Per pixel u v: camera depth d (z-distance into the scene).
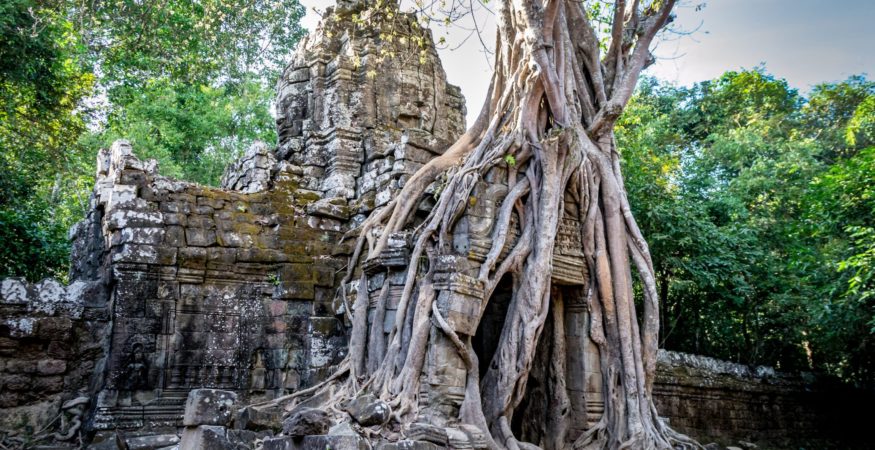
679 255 19.38
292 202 15.30
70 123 19.36
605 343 12.80
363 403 10.06
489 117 14.13
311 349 13.49
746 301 20.41
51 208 23.89
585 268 13.09
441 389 10.67
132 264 12.87
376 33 17.88
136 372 12.40
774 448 18.66
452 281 11.06
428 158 15.51
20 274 18.20
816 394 20.66
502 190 12.47
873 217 17.34
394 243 12.15
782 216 22.52
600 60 14.61
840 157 27.64
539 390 12.89
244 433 9.91
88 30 17.83
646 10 14.82
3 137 18.91
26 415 12.25
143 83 23.02
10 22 16.02
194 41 18.20
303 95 17.84
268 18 18.44
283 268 14.06
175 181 14.12
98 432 11.77
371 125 16.92
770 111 29.94
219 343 13.37
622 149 19.38
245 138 28.12
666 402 16.88
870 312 17.88
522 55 13.19
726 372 18.52
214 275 13.66
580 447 12.24
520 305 11.81
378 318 11.86
